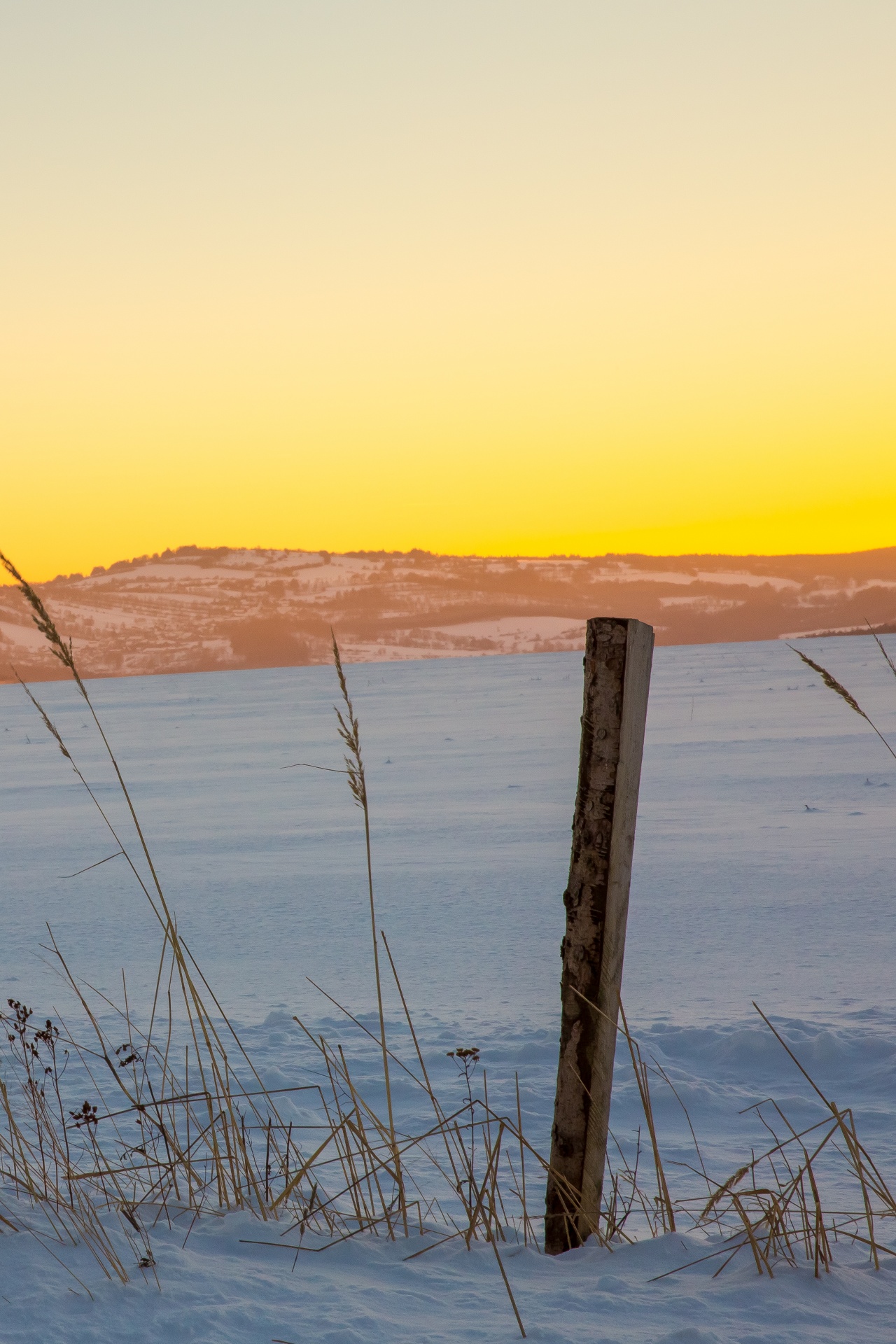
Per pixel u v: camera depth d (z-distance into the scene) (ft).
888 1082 16.69
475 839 50.11
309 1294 7.36
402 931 31.32
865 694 144.15
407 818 59.26
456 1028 20.58
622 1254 8.63
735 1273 8.02
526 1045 18.83
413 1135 14.89
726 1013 21.36
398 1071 17.95
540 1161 9.41
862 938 27.48
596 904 9.23
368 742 121.19
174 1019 22.30
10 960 29.60
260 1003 23.85
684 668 292.61
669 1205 9.66
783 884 35.24
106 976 27.35
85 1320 6.66
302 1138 14.52
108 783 91.66
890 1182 12.63
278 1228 8.95
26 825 66.44
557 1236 9.14
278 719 185.88
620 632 9.15
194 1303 7.00
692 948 27.68
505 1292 7.64
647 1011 21.91
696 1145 14.29
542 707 171.42
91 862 49.42
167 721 200.95
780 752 81.05
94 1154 11.04
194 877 43.57
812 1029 19.44
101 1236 8.23
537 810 59.26
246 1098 16.19
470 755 97.60
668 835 47.42
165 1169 11.38
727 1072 18.03
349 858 46.70
